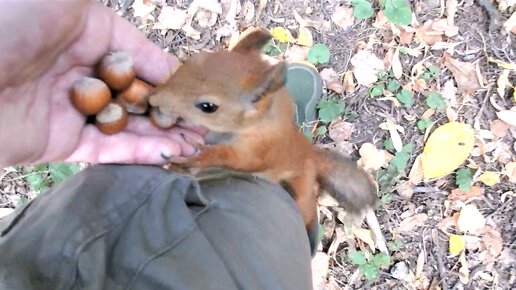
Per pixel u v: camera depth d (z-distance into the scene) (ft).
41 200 1.06
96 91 1.15
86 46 1.18
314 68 1.69
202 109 1.14
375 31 1.75
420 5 1.76
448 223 1.68
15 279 0.89
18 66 1.07
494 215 1.67
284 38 1.73
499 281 1.65
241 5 1.76
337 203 1.62
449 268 1.66
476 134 1.70
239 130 1.20
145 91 1.21
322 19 1.76
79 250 0.91
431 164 1.68
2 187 1.66
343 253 1.67
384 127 1.71
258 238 1.10
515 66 1.72
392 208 1.68
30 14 1.04
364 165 1.69
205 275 0.97
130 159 1.21
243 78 1.15
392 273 1.66
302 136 1.37
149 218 1.00
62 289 0.90
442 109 1.72
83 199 0.99
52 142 1.16
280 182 1.32
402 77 1.73
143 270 0.95
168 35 1.75
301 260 1.17
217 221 1.08
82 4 1.12
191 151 1.23
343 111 1.71
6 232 1.01
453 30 1.75
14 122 1.09
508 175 1.68
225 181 1.21
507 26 1.74
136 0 1.75
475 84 1.73
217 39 1.75
